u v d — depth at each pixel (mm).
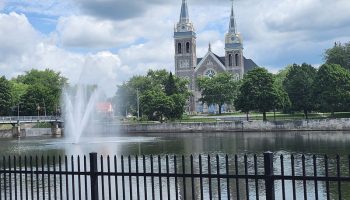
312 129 100250
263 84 107562
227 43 188375
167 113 124500
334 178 10320
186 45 184125
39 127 122938
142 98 128625
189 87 182375
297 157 45156
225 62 189125
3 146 77500
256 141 74438
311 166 35625
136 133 115750
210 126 110500
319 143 65000
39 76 178750
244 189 26031
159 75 160250
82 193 23422
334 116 111250
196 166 37562
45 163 40094
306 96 109750
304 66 116688
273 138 80688
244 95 109312
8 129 117250
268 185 10953
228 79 150000
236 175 11336
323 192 24609
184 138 89625
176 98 126375
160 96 125688
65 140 91750
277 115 127000
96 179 12844
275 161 41000
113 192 24141
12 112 136500
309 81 110875
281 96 107125
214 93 149250
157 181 28031
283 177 10859
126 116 158125
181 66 184125
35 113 136000
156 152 57844
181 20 185750
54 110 136125
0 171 14430
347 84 104250
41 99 136125
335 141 67688
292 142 69125
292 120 102188
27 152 62656
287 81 122625
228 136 92250
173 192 24875
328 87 104500
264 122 104938
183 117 136625
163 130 115125
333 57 136125
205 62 181625
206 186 26969
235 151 56625
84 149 66125
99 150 63344
